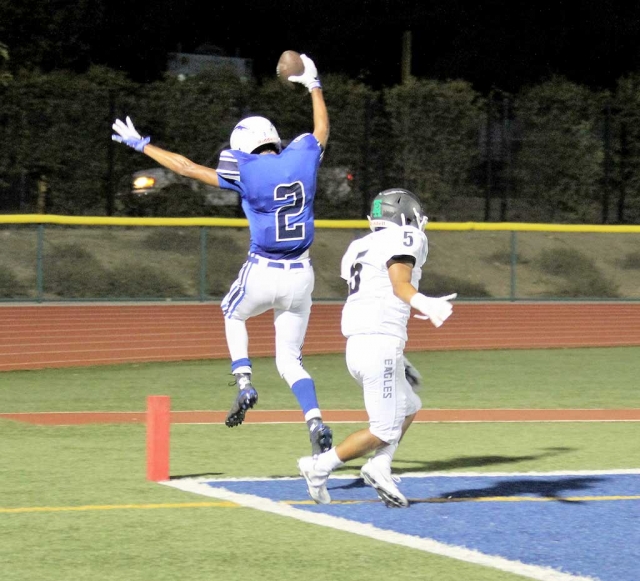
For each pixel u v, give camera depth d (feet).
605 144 285.64
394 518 66.33
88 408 111.65
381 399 66.33
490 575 54.90
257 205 77.15
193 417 106.32
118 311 198.29
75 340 165.68
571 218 284.82
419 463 84.84
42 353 154.10
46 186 257.34
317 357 158.30
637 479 78.95
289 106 271.28
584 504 70.69
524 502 71.20
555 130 285.43
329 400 119.24
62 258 231.91
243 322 80.59
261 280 77.56
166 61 352.08
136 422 102.63
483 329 190.29
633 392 128.06
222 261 243.40
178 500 70.28
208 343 167.32
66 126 258.57
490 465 84.02
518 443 94.07
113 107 259.80
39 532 62.28
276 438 94.53
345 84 281.33
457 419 107.45
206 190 256.73
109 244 241.96
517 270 262.88
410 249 65.00
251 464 82.69
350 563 56.75
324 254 254.27
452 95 281.54
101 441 91.97
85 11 332.39
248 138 79.05
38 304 207.31
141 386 128.36
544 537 62.34
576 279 260.62
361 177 271.28
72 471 79.10
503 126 285.23
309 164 77.97
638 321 205.67
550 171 285.43
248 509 68.03
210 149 266.77
